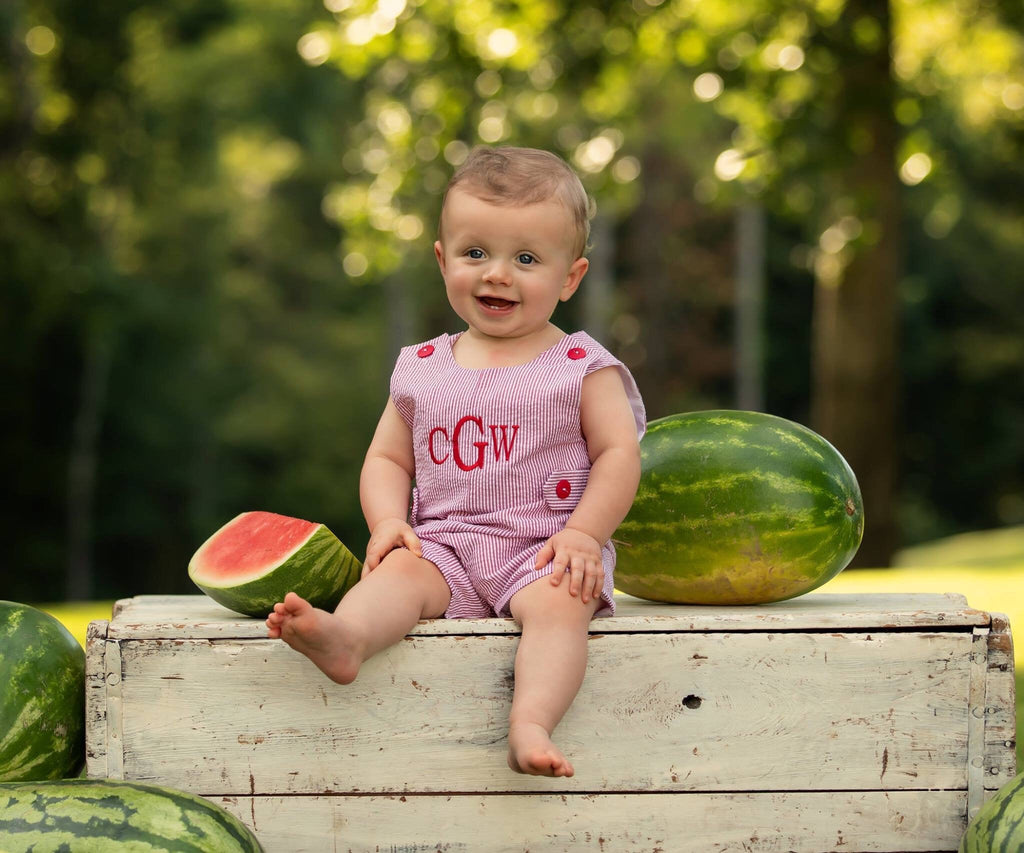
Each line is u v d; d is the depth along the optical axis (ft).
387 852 9.29
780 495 10.64
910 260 100.27
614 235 97.91
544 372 10.16
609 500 9.77
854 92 33.68
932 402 104.01
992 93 45.85
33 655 9.84
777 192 35.29
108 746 9.23
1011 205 95.91
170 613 10.34
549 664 8.98
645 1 35.22
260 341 98.68
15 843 8.09
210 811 8.66
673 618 9.34
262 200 102.83
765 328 101.81
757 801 9.35
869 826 9.36
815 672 9.36
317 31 33.53
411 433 10.62
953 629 9.41
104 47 66.44
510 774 9.30
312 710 9.28
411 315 90.74
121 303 72.84
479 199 10.04
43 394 78.07
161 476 88.79
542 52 36.96
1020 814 8.41
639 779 9.32
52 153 66.08
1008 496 105.09
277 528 9.95
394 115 38.73
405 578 9.44
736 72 35.58
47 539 79.82
